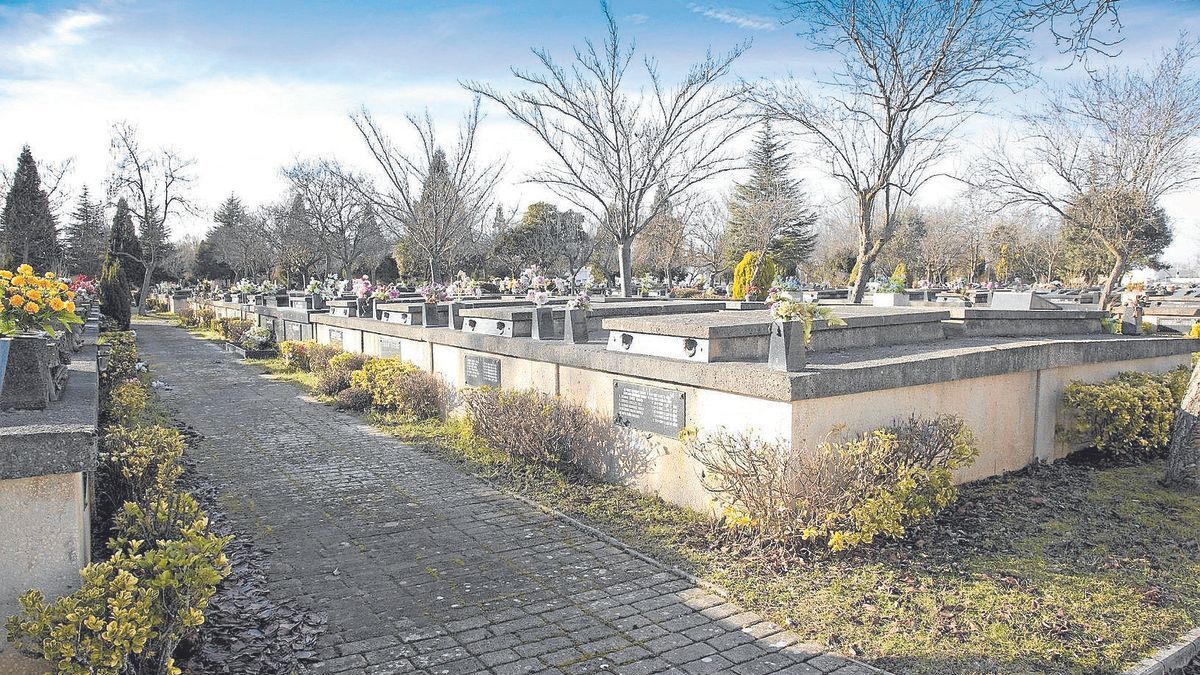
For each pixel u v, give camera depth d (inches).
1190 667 167.5
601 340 358.0
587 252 1632.6
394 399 455.5
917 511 223.8
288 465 343.6
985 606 188.2
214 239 2194.9
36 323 160.6
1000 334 362.3
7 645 126.6
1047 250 1787.6
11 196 1504.7
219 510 277.3
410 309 498.6
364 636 177.2
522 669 161.8
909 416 256.2
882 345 310.5
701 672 160.2
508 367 374.0
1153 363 373.4
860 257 738.8
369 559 228.1
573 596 199.6
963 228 1653.5
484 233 1565.0
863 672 159.8
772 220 1521.9
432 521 263.9
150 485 208.7
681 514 259.9
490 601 197.3
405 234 1087.6
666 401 271.1
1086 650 168.1
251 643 171.0
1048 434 315.3
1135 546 226.2
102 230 1825.8
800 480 218.5
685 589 203.2
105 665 117.8
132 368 488.7
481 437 352.2
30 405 156.3
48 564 129.6
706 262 1879.9
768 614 186.7
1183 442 278.4
